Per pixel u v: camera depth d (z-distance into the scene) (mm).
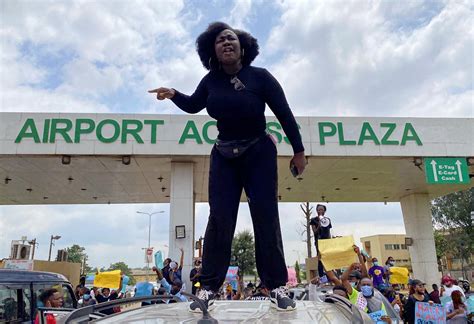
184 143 10430
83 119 10289
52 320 6480
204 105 2422
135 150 10266
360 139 11039
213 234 2141
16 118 10172
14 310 6273
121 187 14383
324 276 6984
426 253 15531
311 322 1468
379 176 13609
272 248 2090
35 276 6945
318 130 10984
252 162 2197
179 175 10945
